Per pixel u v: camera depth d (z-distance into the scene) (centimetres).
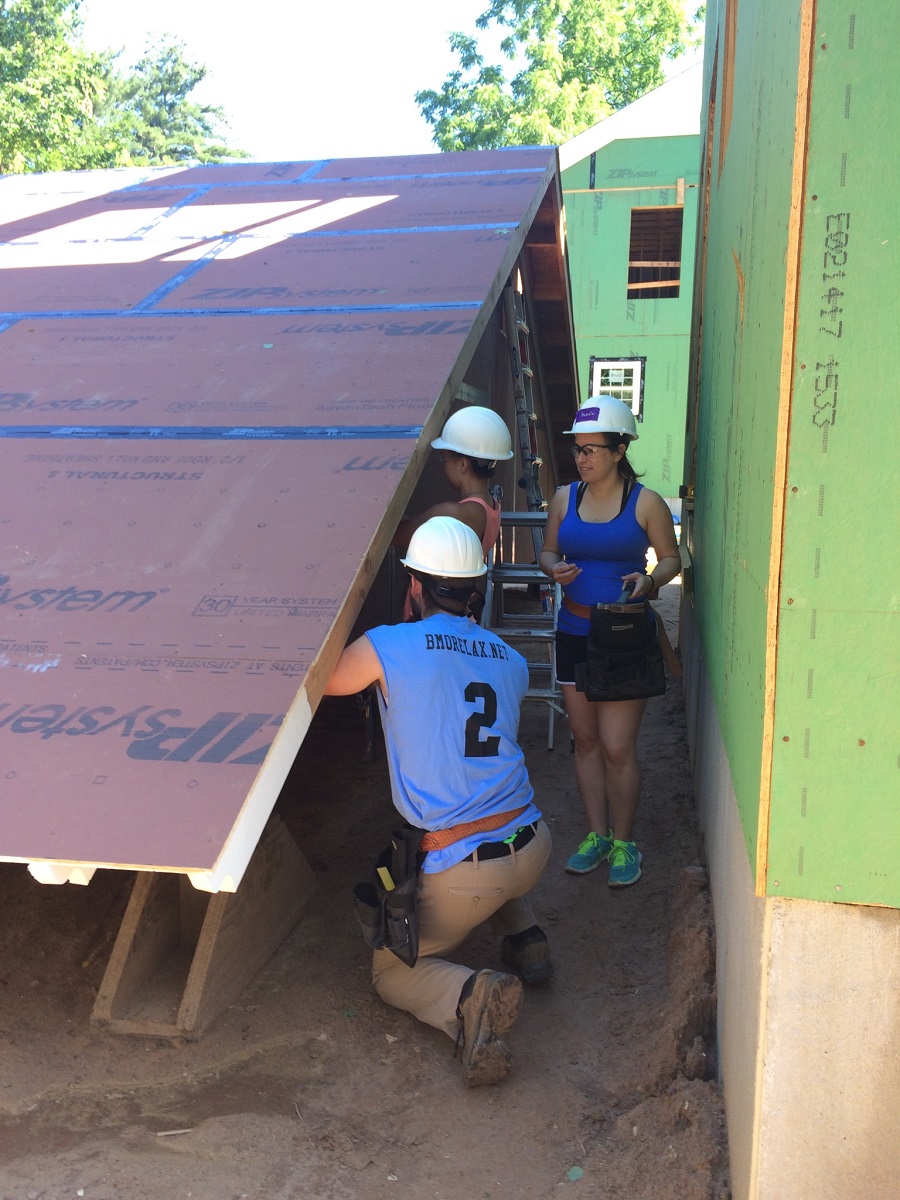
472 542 309
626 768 391
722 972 282
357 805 465
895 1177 196
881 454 182
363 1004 312
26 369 407
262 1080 278
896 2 169
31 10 2028
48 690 248
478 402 617
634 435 383
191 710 239
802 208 179
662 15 2656
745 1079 216
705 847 388
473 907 284
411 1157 251
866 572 185
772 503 190
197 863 203
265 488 318
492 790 287
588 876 401
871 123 174
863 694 188
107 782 222
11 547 302
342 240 521
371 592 536
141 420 364
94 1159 246
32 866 211
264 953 332
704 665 415
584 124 2503
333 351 401
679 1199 228
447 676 289
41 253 534
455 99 2670
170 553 294
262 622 264
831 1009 196
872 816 190
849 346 180
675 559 385
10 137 2017
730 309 332
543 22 2556
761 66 250
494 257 482
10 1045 287
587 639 386
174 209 597
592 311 1870
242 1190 239
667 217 1916
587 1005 319
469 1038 274
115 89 4262
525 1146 256
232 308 449
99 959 327
